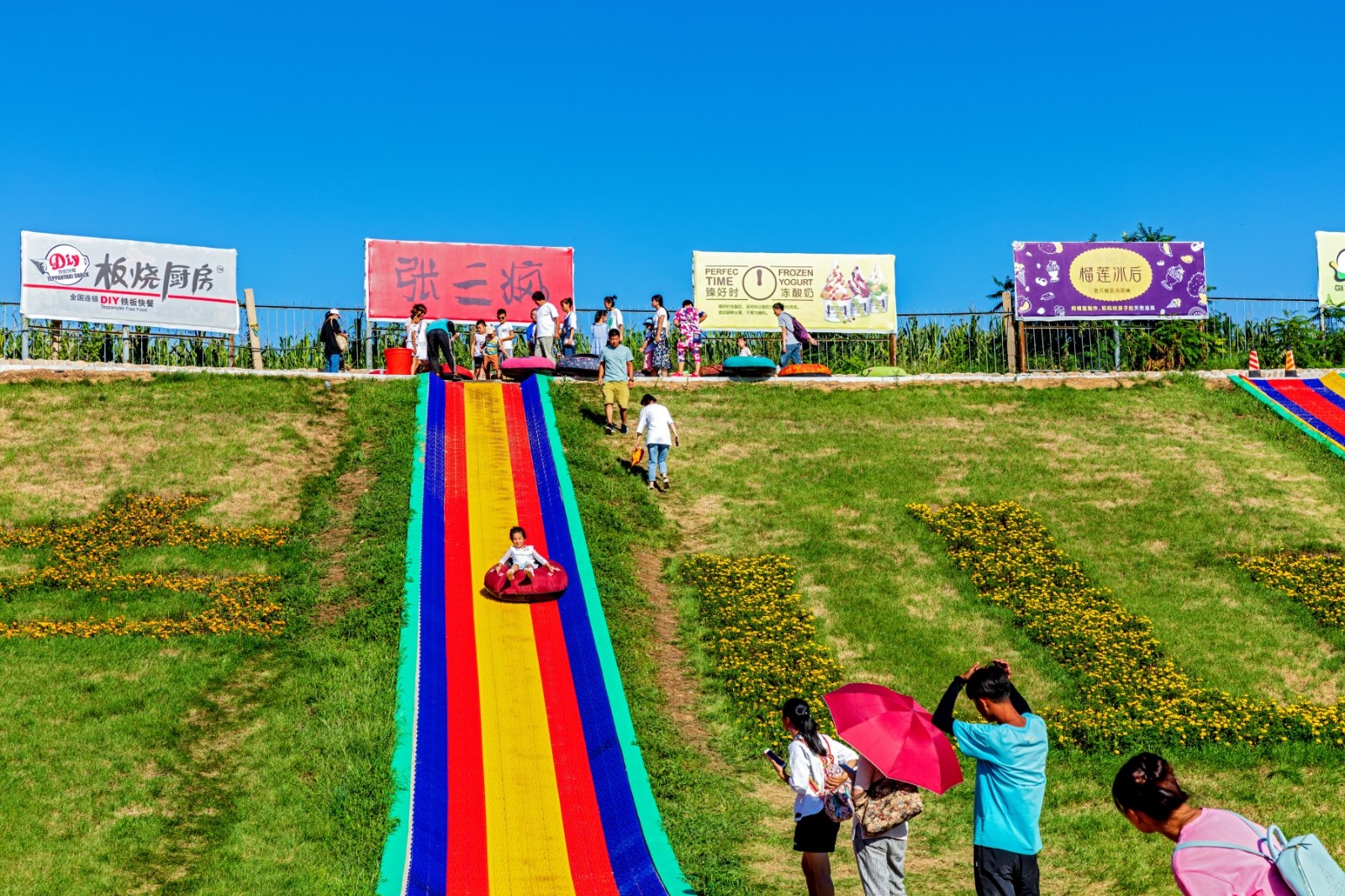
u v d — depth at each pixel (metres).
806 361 34.19
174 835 12.82
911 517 23.16
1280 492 24.80
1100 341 34.09
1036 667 18.05
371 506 22.33
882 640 18.80
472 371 31.16
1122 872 12.29
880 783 9.43
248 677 16.73
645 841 13.27
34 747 14.26
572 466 24.58
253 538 21.17
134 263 29.98
